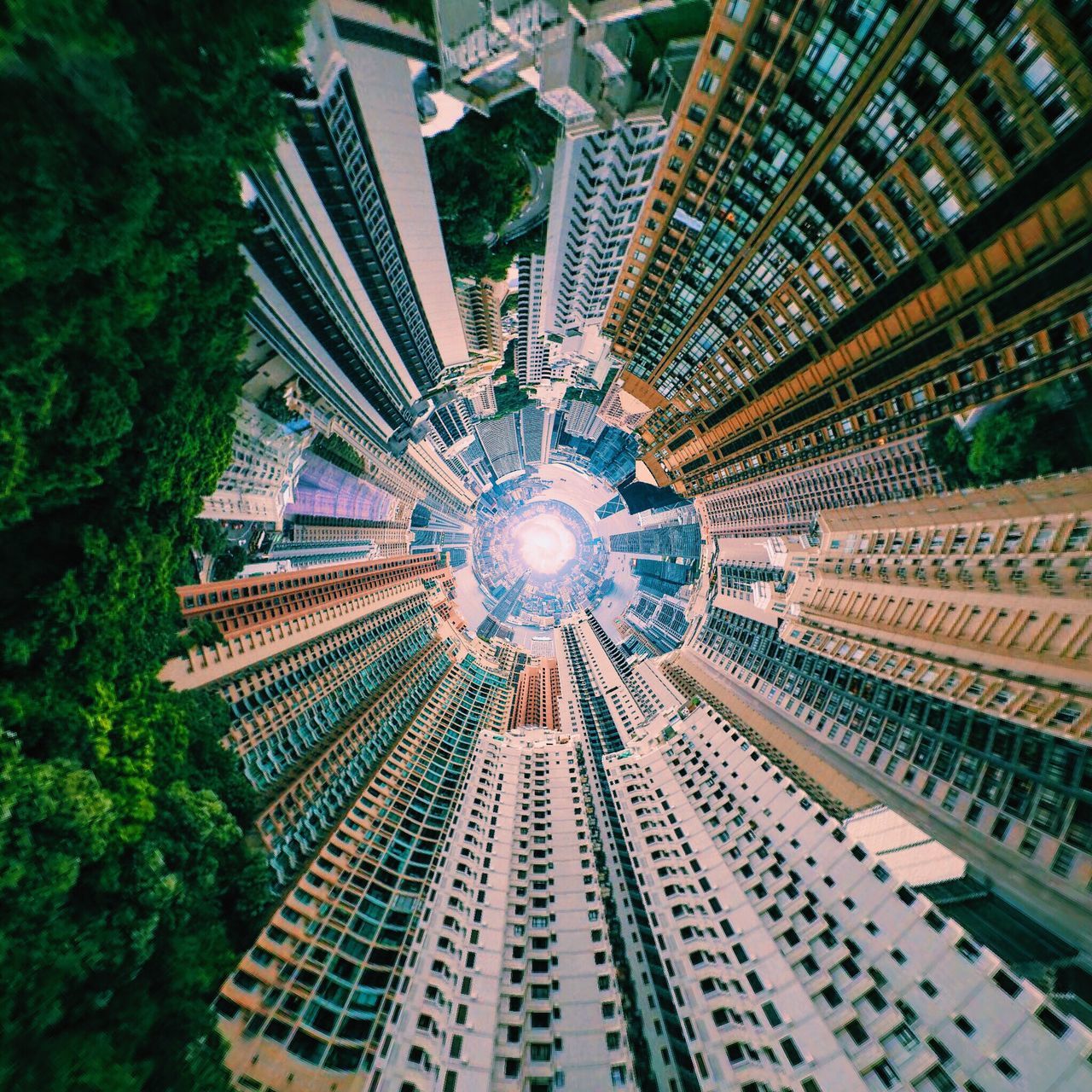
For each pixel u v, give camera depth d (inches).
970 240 1947.6
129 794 1386.6
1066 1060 1435.8
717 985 2121.1
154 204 1095.6
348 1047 2098.9
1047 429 2566.4
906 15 1507.1
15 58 750.5
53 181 847.7
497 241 3661.4
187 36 954.1
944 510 3016.7
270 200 2321.6
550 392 7066.9
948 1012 1653.5
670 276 3272.6
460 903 2436.0
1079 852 2287.2
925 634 3002.0
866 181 2027.6
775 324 3073.3
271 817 2874.0
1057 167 1596.9
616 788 3516.2
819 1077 1700.3
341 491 5639.8
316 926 2495.1
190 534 1779.0
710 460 5531.5
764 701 4884.4
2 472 1042.1
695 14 1893.5
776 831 2583.7
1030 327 2080.5
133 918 1242.0
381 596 5871.1
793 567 4864.7
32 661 1301.7
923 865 3287.4
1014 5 1366.9
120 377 1235.2
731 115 2089.1
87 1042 1043.3
